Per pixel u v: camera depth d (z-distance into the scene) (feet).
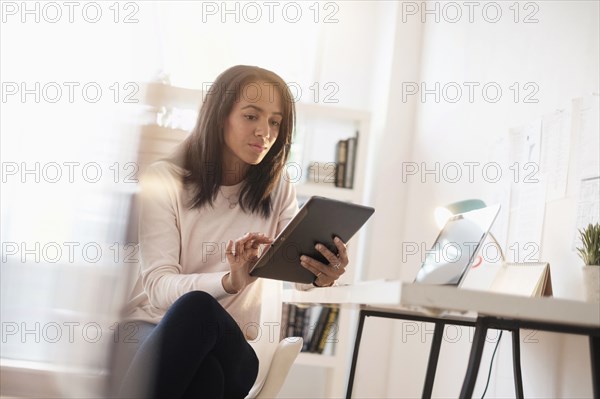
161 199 6.26
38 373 5.84
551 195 6.64
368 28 13.03
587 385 5.60
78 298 6.13
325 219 5.32
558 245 6.38
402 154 11.40
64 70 6.98
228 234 6.40
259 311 6.34
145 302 6.07
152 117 7.14
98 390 5.74
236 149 6.30
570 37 6.68
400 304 3.70
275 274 5.73
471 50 9.39
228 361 5.17
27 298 6.13
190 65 12.21
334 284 5.94
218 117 6.32
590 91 6.17
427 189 10.49
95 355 5.87
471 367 4.15
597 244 5.23
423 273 5.79
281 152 6.55
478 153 8.70
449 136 9.80
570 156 6.38
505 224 7.61
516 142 7.61
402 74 11.57
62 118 6.78
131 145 6.85
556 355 6.15
